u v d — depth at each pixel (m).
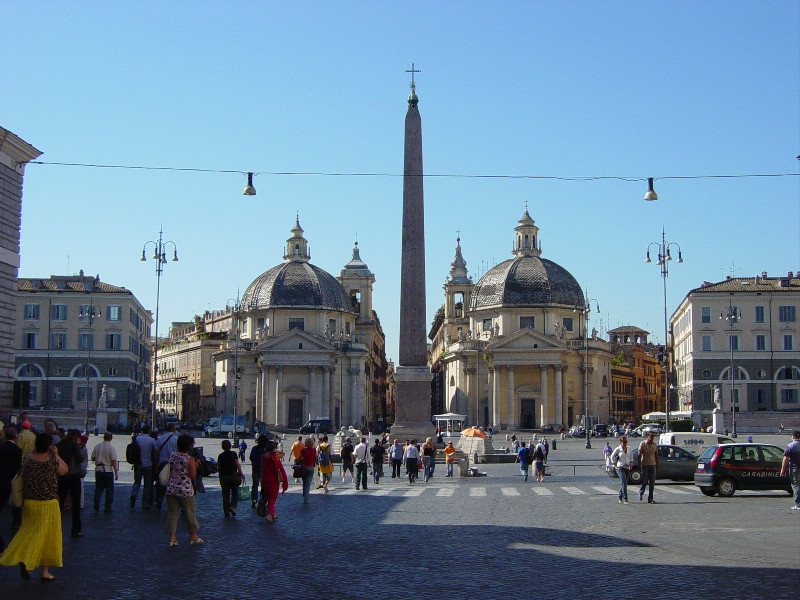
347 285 124.75
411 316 45.62
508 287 105.06
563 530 19.06
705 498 27.06
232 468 21.09
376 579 13.42
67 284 90.06
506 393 102.88
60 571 14.05
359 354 105.12
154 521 20.17
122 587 12.83
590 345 104.25
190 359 128.62
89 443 62.25
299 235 110.75
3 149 33.31
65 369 88.19
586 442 76.94
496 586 12.90
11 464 16.61
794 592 12.43
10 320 34.06
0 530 17.92
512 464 49.66
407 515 22.25
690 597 12.12
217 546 16.61
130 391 90.00
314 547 16.56
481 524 20.27
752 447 27.66
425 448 37.09
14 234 34.31
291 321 104.31
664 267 59.19
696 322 89.56
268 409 101.69
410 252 45.59
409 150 45.41
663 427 83.00
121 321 88.88
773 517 21.39
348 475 40.28
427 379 45.72
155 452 22.33
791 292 88.38
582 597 12.15
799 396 87.75
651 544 16.91
